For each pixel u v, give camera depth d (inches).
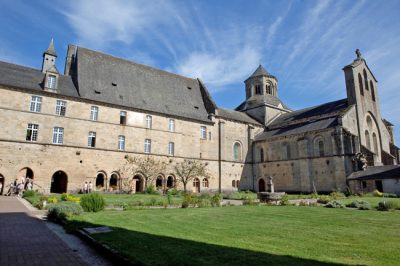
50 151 1408.7
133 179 1676.9
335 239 382.0
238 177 2118.6
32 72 1542.8
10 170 1302.9
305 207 866.1
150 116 1781.5
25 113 1378.0
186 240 374.0
